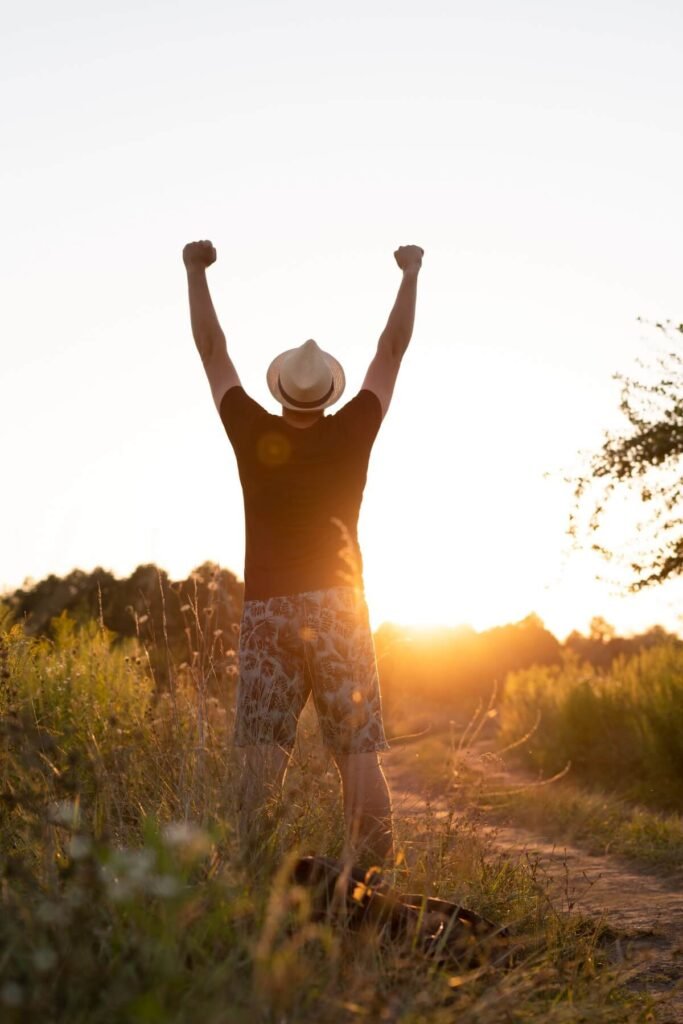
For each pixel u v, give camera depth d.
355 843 3.55
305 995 2.44
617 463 10.22
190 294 4.30
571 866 6.73
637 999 3.35
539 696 18.22
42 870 2.93
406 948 2.92
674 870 6.55
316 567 3.77
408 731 19.48
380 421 4.07
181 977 2.30
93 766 3.46
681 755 12.17
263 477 3.87
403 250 4.51
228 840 3.11
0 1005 1.95
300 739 4.46
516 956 3.46
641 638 18.88
